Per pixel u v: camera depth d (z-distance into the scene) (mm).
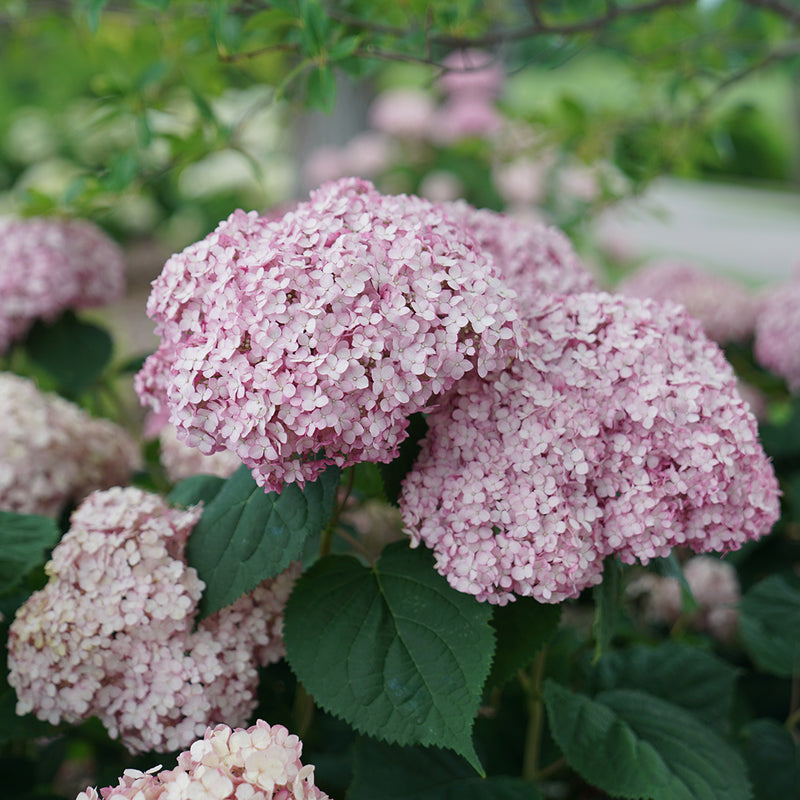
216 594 748
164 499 839
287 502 745
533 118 1343
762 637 983
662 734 802
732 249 4801
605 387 738
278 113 2078
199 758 652
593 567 733
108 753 967
